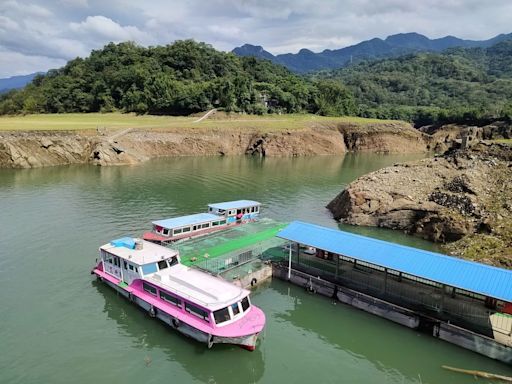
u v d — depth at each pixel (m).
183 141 130.12
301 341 31.33
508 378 26.78
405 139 164.75
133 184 81.12
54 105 180.12
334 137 156.75
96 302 35.34
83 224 55.31
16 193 71.19
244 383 26.30
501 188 56.31
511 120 177.62
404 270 32.78
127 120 148.62
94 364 27.41
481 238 48.41
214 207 56.22
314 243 38.28
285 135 141.75
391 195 61.50
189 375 26.91
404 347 30.66
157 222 50.41
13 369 26.56
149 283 33.44
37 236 50.31
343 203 64.75
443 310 32.34
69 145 105.31
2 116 181.88
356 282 37.41
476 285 29.86
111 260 37.16
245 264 41.72
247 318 30.25
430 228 54.09
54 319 32.56
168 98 165.25
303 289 39.00
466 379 27.20
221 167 107.56
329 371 27.88
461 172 62.75
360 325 33.41
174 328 31.55
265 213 64.81
